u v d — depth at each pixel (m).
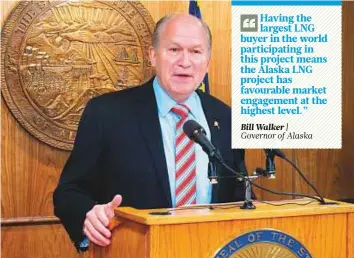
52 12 3.54
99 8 3.64
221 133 2.33
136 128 2.25
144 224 1.59
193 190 2.21
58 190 2.22
